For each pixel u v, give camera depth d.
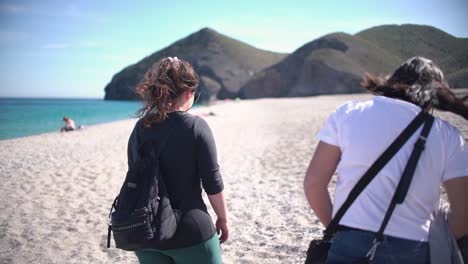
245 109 44.22
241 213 5.96
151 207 2.07
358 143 1.81
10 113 56.50
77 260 4.43
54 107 87.94
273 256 4.34
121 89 179.62
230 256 4.41
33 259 4.46
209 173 2.29
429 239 1.78
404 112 1.81
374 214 1.78
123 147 13.92
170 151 2.24
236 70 149.38
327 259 1.86
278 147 12.57
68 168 9.89
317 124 19.42
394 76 1.98
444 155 1.75
